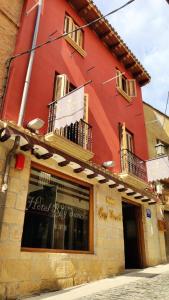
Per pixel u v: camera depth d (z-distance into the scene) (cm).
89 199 828
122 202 1044
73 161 701
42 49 825
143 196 1044
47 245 636
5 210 540
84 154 773
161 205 1297
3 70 681
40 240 623
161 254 1152
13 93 670
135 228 1094
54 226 675
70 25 1023
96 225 798
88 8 1093
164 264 1108
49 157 644
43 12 884
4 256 507
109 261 801
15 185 579
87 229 786
